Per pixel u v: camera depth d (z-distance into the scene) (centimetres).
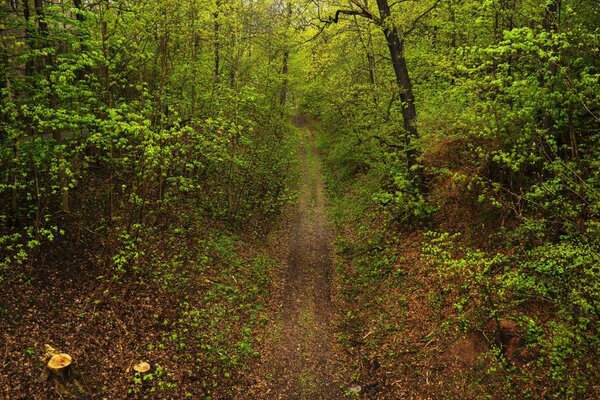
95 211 1337
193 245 1498
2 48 1020
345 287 1448
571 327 633
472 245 1145
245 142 1744
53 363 780
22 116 1077
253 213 2061
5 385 734
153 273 1234
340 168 2789
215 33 1769
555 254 659
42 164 1139
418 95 1605
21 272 989
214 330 1124
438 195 1405
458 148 1262
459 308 887
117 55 1209
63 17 1055
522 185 1040
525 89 780
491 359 848
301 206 2364
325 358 1104
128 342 955
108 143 1091
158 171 1377
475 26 1405
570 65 841
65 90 1027
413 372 958
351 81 2164
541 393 739
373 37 1922
